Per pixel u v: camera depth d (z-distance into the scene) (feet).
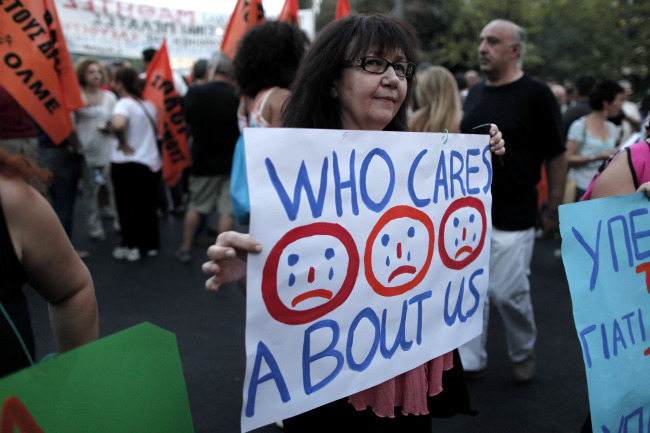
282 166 3.69
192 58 31.19
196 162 15.40
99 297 13.28
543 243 19.70
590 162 14.94
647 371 5.29
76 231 20.11
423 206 4.63
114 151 15.88
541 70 63.21
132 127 15.76
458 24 69.21
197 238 18.74
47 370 2.93
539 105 8.73
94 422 3.09
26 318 3.45
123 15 28.60
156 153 16.46
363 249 4.18
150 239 16.87
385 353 4.39
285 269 3.74
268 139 3.62
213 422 8.14
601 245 5.06
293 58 8.20
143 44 29.50
